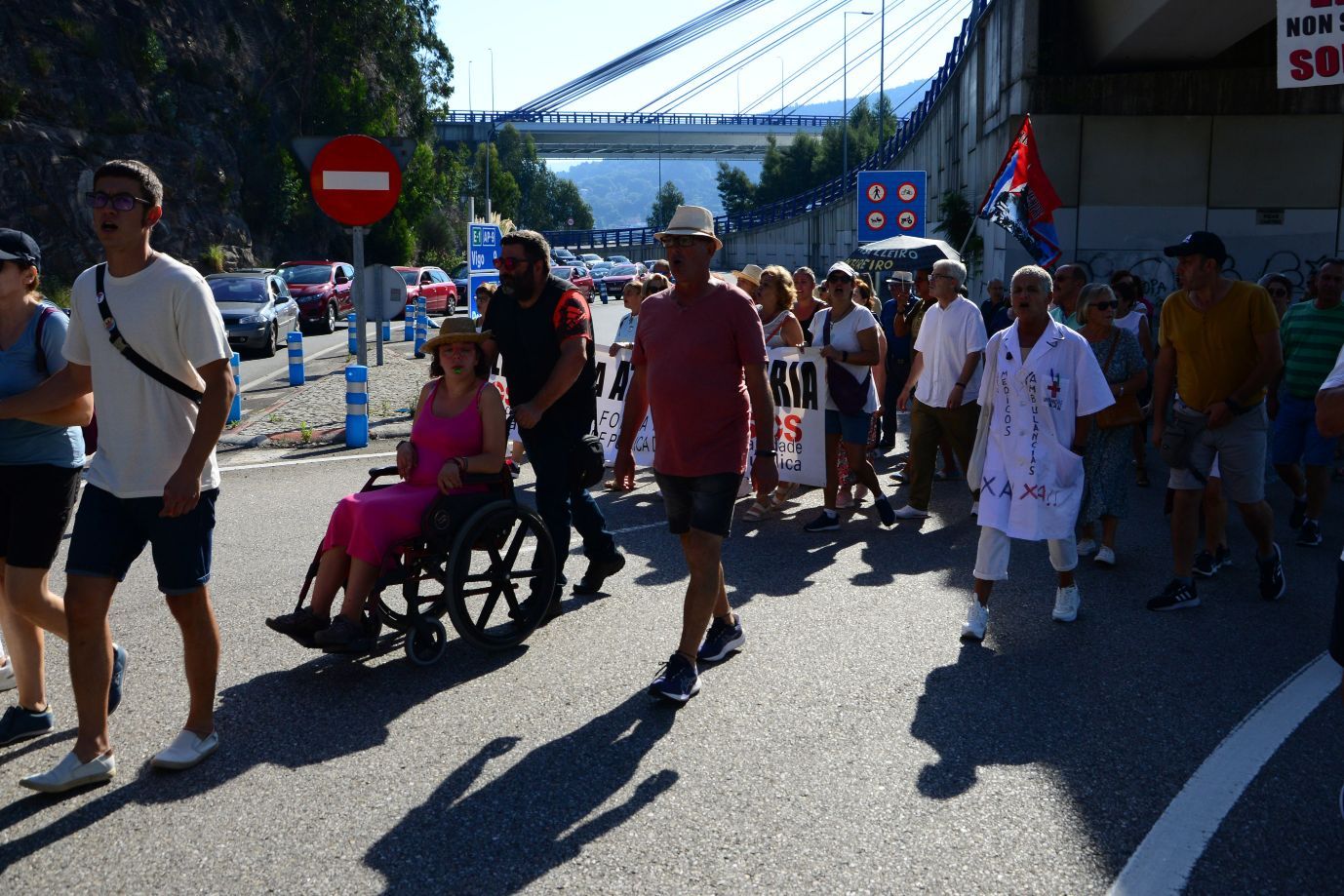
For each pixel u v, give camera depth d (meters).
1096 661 5.12
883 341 7.98
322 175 10.29
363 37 59.41
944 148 34.66
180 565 3.88
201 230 45.56
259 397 14.74
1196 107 19.55
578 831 3.54
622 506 8.65
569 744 4.20
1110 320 6.70
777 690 4.75
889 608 5.96
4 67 39.41
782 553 7.23
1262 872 3.29
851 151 101.00
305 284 28.59
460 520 5.01
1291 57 6.95
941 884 3.22
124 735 4.26
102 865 3.34
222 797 3.77
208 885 3.24
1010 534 5.38
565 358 5.43
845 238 57.28
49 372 4.11
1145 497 9.17
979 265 25.48
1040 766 4.00
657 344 4.69
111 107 43.16
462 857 3.38
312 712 4.50
